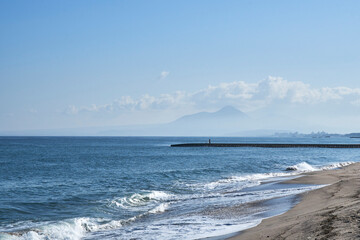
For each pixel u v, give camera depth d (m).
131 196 22.42
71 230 14.70
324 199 17.30
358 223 10.18
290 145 127.88
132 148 119.00
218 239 11.33
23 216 17.78
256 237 10.80
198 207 18.95
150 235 13.23
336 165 46.22
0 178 36.50
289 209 16.00
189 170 40.44
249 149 110.75
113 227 15.59
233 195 22.53
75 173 40.41
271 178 31.80
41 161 60.03
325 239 9.13
